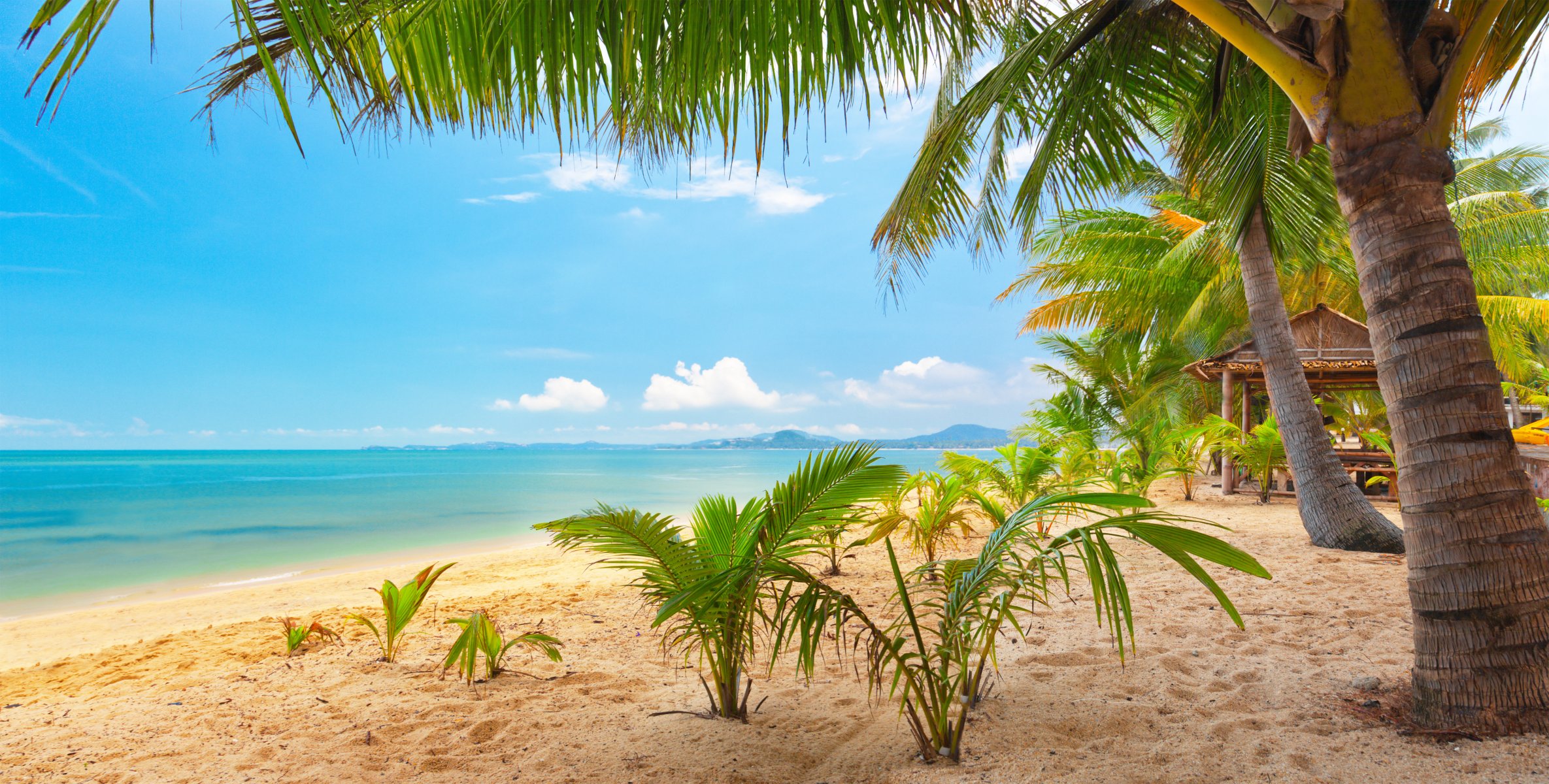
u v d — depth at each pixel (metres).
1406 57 2.78
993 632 2.72
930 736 2.88
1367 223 2.88
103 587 8.80
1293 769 2.45
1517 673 2.57
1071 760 2.60
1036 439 15.02
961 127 4.93
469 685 3.80
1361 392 15.73
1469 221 12.77
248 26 1.58
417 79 2.52
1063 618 4.63
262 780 2.73
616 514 3.08
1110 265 14.70
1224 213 7.27
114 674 4.43
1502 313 12.42
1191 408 18.67
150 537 13.96
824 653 4.27
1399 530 6.69
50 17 1.34
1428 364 2.74
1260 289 7.47
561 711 3.39
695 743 2.94
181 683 4.06
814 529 3.42
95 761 2.92
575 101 2.59
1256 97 6.04
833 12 2.81
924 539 6.55
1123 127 5.59
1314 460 7.12
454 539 13.74
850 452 3.26
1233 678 3.44
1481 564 2.63
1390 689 3.15
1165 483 14.85
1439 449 2.72
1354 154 2.89
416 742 3.07
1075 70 5.19
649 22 2.49
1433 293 2.74
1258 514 9.86
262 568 10.23
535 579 7.99
